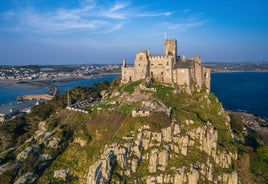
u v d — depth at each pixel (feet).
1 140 493.36
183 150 370.73
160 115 391.04
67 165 369.50
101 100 545.44
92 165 333.01
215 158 380.99
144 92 485.56
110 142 376.27
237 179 366.43
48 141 398.42
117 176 330.75
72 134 419.74
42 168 367.86
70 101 593.01
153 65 554.87
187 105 476.95
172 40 561.02
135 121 390.83
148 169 351.05
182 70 524.93
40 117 546.26
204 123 411.13
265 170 400.67
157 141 371.35
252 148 444.96
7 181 341.62
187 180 344.90
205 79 559.79
